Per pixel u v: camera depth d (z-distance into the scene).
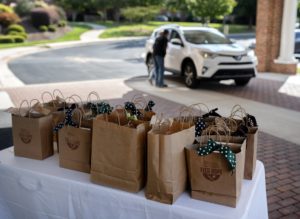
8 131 5.53
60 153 2.29
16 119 2.44
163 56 9.58
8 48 21.64
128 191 1.98
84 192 2.09
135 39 28.83
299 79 11.03
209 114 2.47
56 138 2.54
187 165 1.92
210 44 9.58
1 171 2.38
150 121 2.09
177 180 1.86
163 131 1.99
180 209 1.83
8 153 2.56
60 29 31.36
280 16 12.20
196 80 9.27
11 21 27.47
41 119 2.38
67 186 2.14
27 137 2.42
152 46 10.78
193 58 9.23
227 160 1.75
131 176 1.95
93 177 2.07
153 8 38.84
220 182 1.81
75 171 2.25
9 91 9.09
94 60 16.66
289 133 5.72
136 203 1.94
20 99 8.13
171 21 44.22
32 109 2.56
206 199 1.87
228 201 1.82
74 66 14.48
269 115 6.82
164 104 7.69
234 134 2.07
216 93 8.91
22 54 19.14
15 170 2.32
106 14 43.72
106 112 2.34
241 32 36.56
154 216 1.91
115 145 1.96
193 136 1.98
